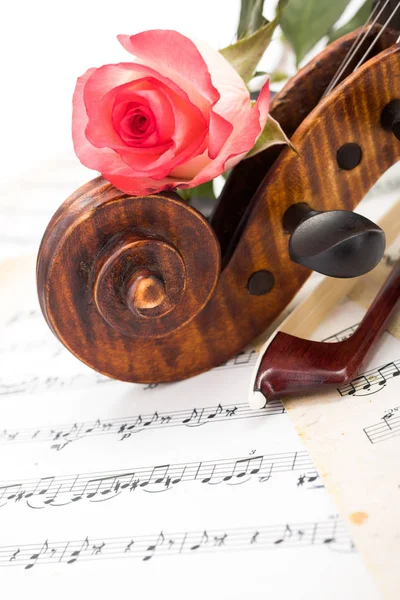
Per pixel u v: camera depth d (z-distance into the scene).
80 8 0.54
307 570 0.25
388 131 0.30
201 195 0.35
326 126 0.29
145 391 0.32
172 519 0.28
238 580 0.26
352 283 0.33
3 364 0.36
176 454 0.30
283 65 0.38
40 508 0.29
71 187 0.46
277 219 0.30
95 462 0.30
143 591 0.26
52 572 0.27
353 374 0.30
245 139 0.28
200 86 0.26
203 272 0.30
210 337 0.31
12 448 0.32
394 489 0.27
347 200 0.31
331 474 0.28
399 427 0.28
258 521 0.27
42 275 0.29
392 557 0.25
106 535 0.28
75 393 0.33
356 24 0.35
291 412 0.30
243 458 0.29
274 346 0.30
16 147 0.56
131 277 0.28
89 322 0.30
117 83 0.27
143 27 0.54
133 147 0.27
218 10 0.49
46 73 0.55
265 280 0.31
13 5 0.53
